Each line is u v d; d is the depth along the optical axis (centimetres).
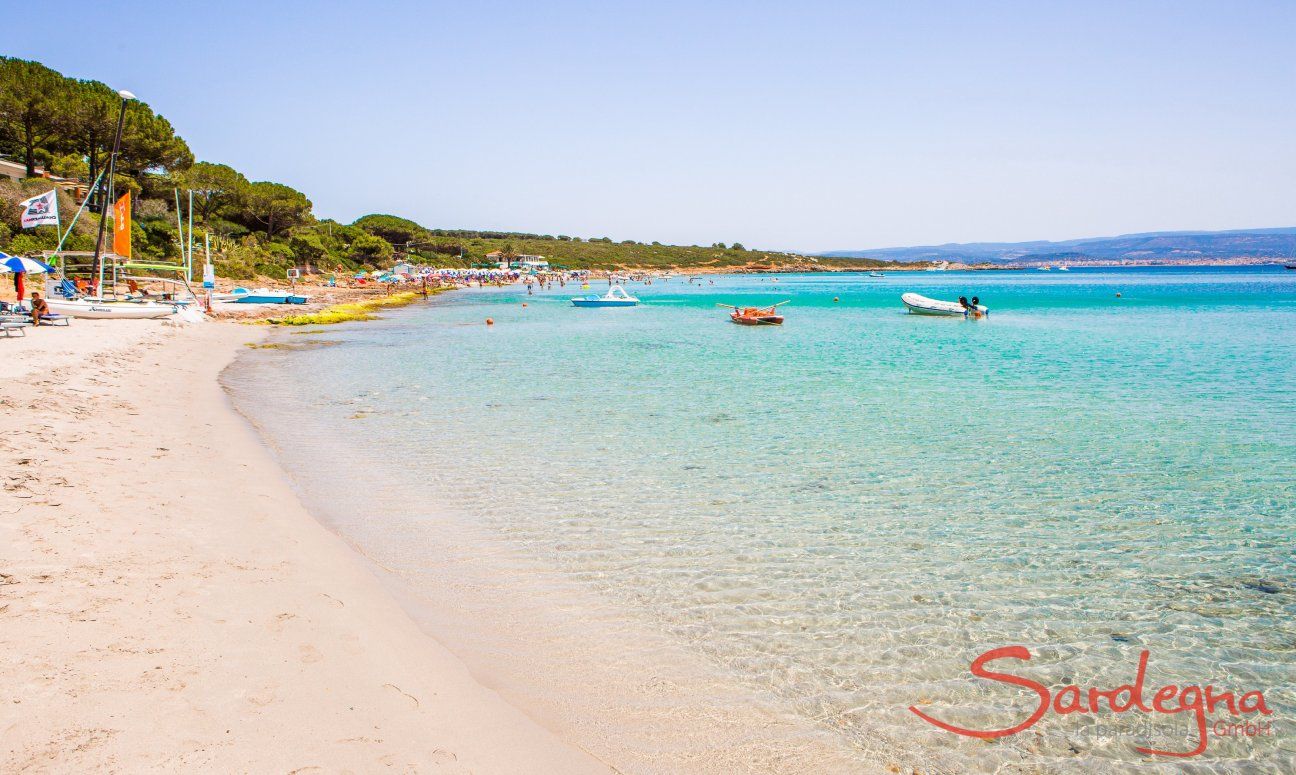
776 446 1484
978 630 730
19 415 1270
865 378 2445
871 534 993
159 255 6512
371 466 1288
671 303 8212
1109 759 543
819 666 657
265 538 841
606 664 647
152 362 2289
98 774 392
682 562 889
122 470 1032
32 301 2925
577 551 916
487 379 2389
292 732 466
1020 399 2036
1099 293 10350
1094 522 1045
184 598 640
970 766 528
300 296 5616
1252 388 2227
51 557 682
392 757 461
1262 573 873
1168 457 1405
